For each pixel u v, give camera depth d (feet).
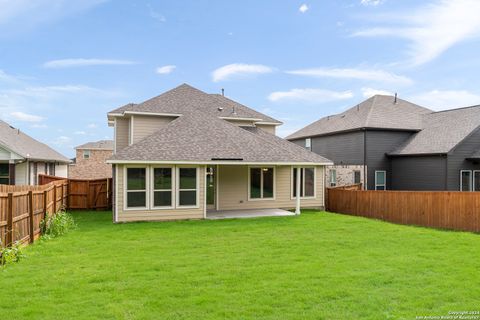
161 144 48.52
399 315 16.63
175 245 31.42
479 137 70.64
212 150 50.01
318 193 62.49
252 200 59.00
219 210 57.06
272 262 25.58
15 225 28.30
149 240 33.71
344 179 84.79
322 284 20.70
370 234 37.06
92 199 60.49
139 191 45.96
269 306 17.57
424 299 18.53
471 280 21.56
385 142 81.30
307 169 62.03
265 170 59.77
